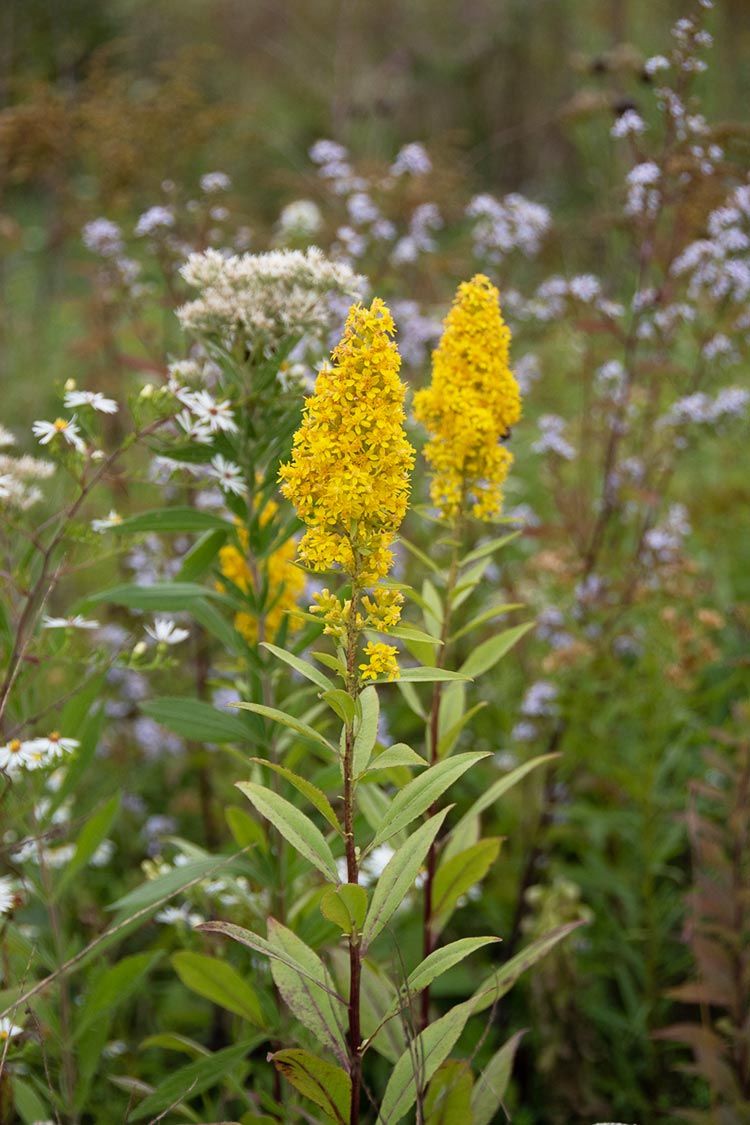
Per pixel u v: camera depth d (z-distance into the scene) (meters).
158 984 4.25
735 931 3.47
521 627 3.09
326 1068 2.32
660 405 5.92
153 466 3.71
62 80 9.09
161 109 6.04
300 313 3.16
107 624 5.42
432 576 5.09
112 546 3.45
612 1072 4.08
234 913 3.54
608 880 4.27
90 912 4.02
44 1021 3.09
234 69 15.62
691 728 4.61
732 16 9.60
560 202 13.05
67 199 7.01
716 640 5.45
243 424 3.25
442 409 2.94
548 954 3.75
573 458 5.32
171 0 14.94
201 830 5.00
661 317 5.04
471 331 2.86
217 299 3.17
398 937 3.99
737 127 4.78
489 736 5.04
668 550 4.75
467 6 16.36
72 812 4.64
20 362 8.33
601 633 4.78
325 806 2.25
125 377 5.95
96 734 3.31
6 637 3.20
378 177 6.04
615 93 6.15
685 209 4.79
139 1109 2.87
